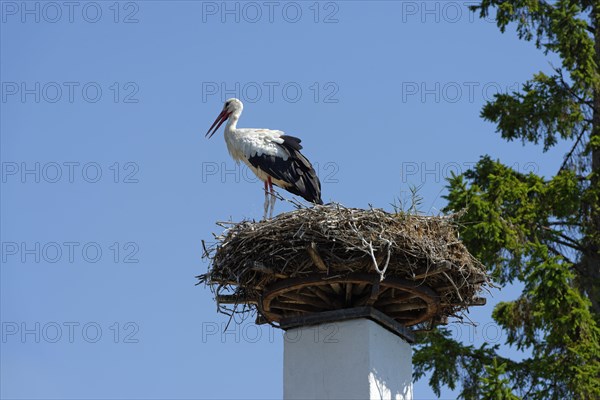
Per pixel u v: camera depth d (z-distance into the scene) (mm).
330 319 13977
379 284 13742
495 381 18547
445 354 20734
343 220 13648
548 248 21688
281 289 13945
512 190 21109
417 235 13820
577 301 19641
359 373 13648
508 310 20891
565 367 19625
